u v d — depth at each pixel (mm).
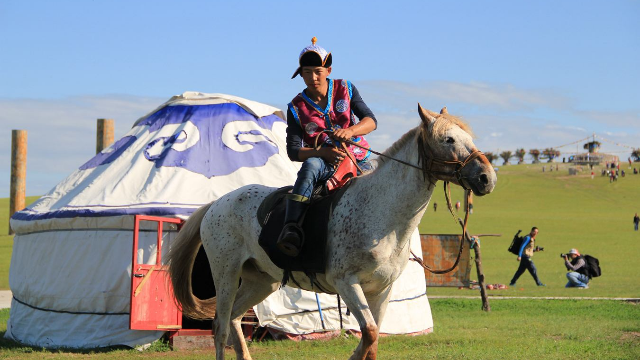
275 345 9406
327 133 6195
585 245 39781
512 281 22438
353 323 10172
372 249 5766
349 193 6086
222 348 7020
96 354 9008
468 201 5730
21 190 28703
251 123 12164
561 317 12984
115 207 10094
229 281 7031
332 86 6555
